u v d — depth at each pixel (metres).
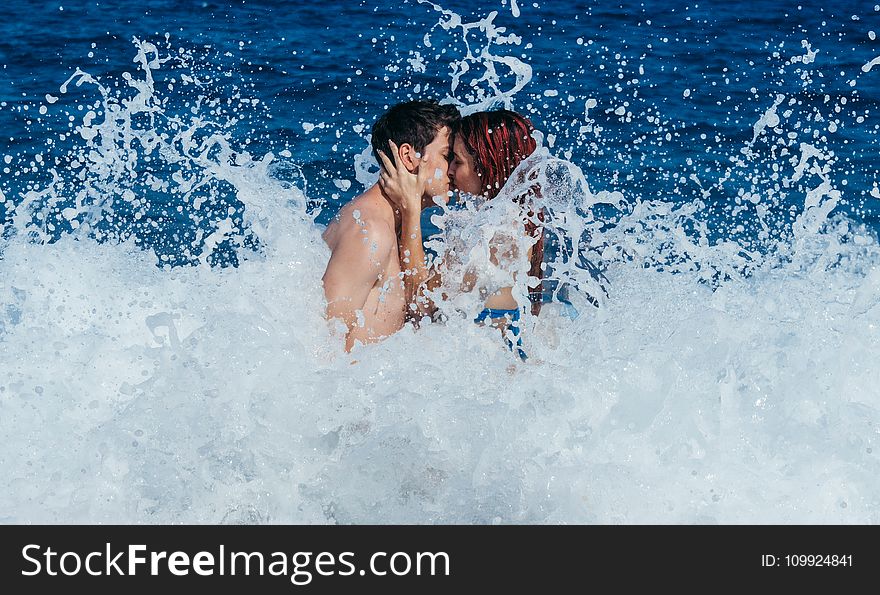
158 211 8.78
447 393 5.02
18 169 9.74
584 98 12.34
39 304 6.06
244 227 8.56
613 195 7.50
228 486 4.72
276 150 10.43
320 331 5.33
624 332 5.59
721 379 5.08
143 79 12.80
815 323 5.98
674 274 6.70
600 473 4.75
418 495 4.75
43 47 14.33
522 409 4.96
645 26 15.87
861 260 7.18
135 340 5.81
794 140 11.04
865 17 16.56
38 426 5.05
